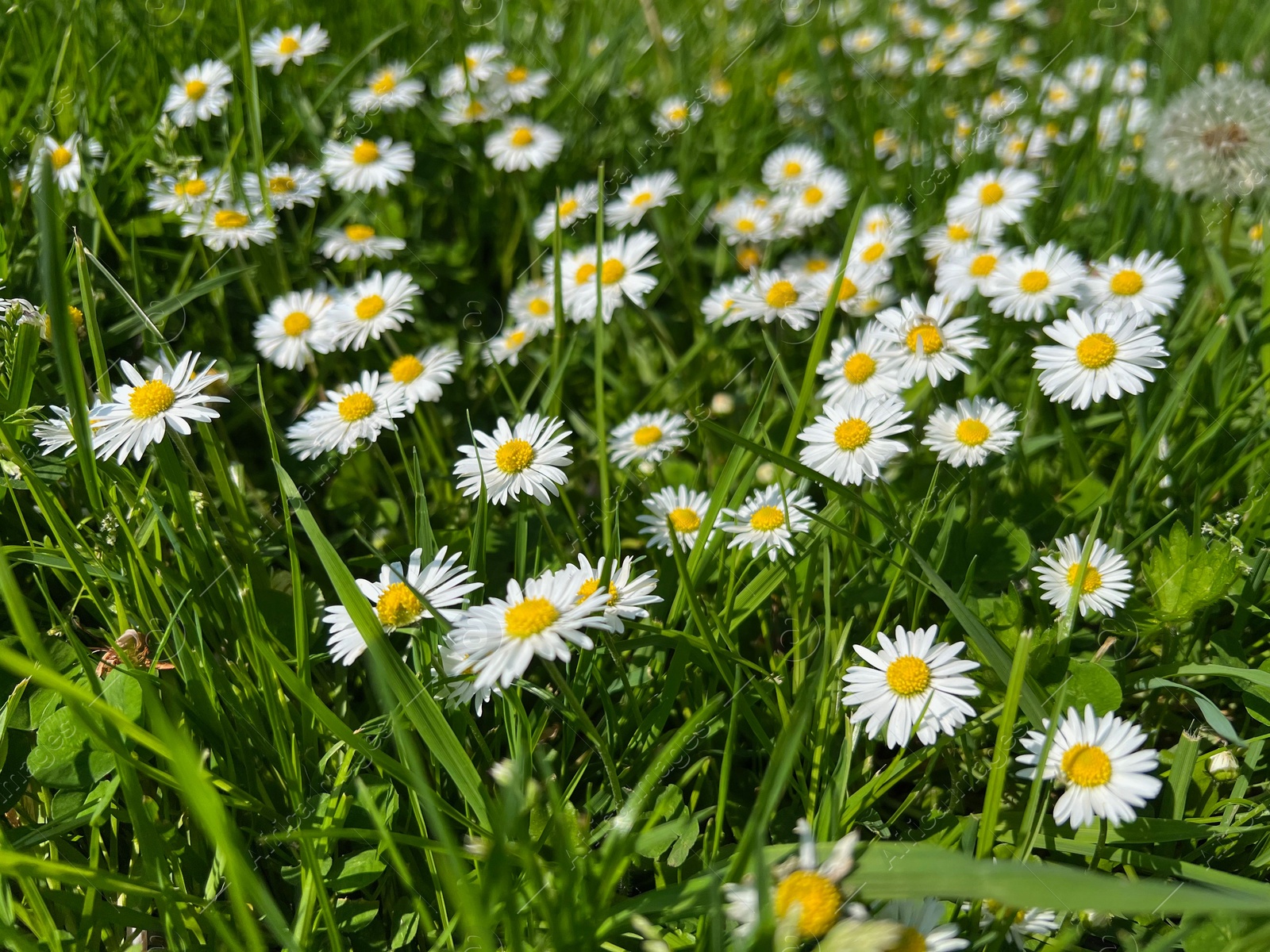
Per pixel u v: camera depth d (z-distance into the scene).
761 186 0.54
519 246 0.51
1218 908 0.27
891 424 0.36
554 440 0.36
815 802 0.33
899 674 0.32
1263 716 0.34
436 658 0.33
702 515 0.38
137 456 0.34
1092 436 0.41
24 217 0.43
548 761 0.33
